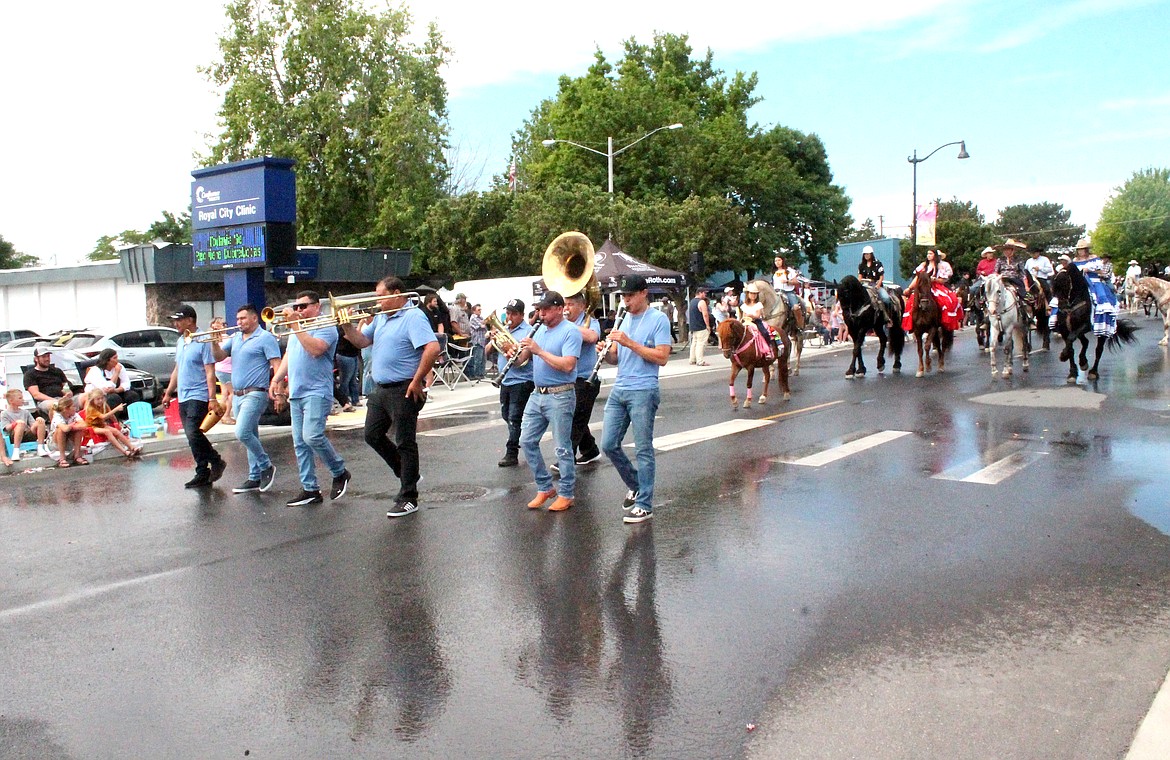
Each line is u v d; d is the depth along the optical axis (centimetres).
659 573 649
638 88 4678
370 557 703
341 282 3322
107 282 3075
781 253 4991
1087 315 1661
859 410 1432
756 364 1510
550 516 817
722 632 537
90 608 607
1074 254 1778
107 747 421
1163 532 727
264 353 952
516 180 5669
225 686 481
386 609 588
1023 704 443
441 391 1920
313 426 872
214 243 1764
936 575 633
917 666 486
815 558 676
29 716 454
